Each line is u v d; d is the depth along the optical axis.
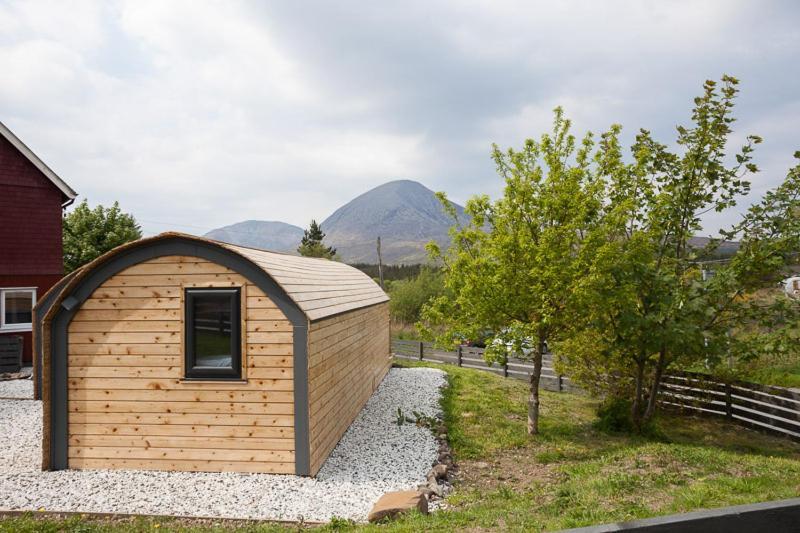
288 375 8.01
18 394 13.42
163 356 8.25
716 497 5.85
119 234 34.72
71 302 8.23
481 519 5.79
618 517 5.46
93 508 6.72
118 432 8.25
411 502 6.46
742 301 10.92
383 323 16.75
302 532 5.93
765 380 13.70
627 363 12.01
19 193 17.45
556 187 10.60
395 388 15.14
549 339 11.50
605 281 10.29
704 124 10.93
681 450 8.52
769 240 10.47
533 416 10.93
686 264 11.41
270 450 8.01
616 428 11.47
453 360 21.84
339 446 9.57
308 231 60.12
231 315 8.12
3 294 17.02
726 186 10.89
